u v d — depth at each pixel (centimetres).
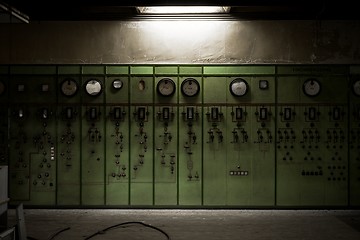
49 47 832
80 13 829
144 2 738
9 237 530
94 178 829
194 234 641
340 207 822
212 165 827
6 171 568
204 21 830
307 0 762
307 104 827
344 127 826
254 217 758
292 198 824
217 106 827
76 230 663
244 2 741
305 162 827
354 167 825
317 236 630
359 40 827
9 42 834
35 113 834
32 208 830
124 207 827
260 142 827
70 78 831
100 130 830
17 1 758
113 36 831
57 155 831
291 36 829
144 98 829
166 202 825
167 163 827
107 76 832
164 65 830
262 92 827
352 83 827
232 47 830
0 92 832
